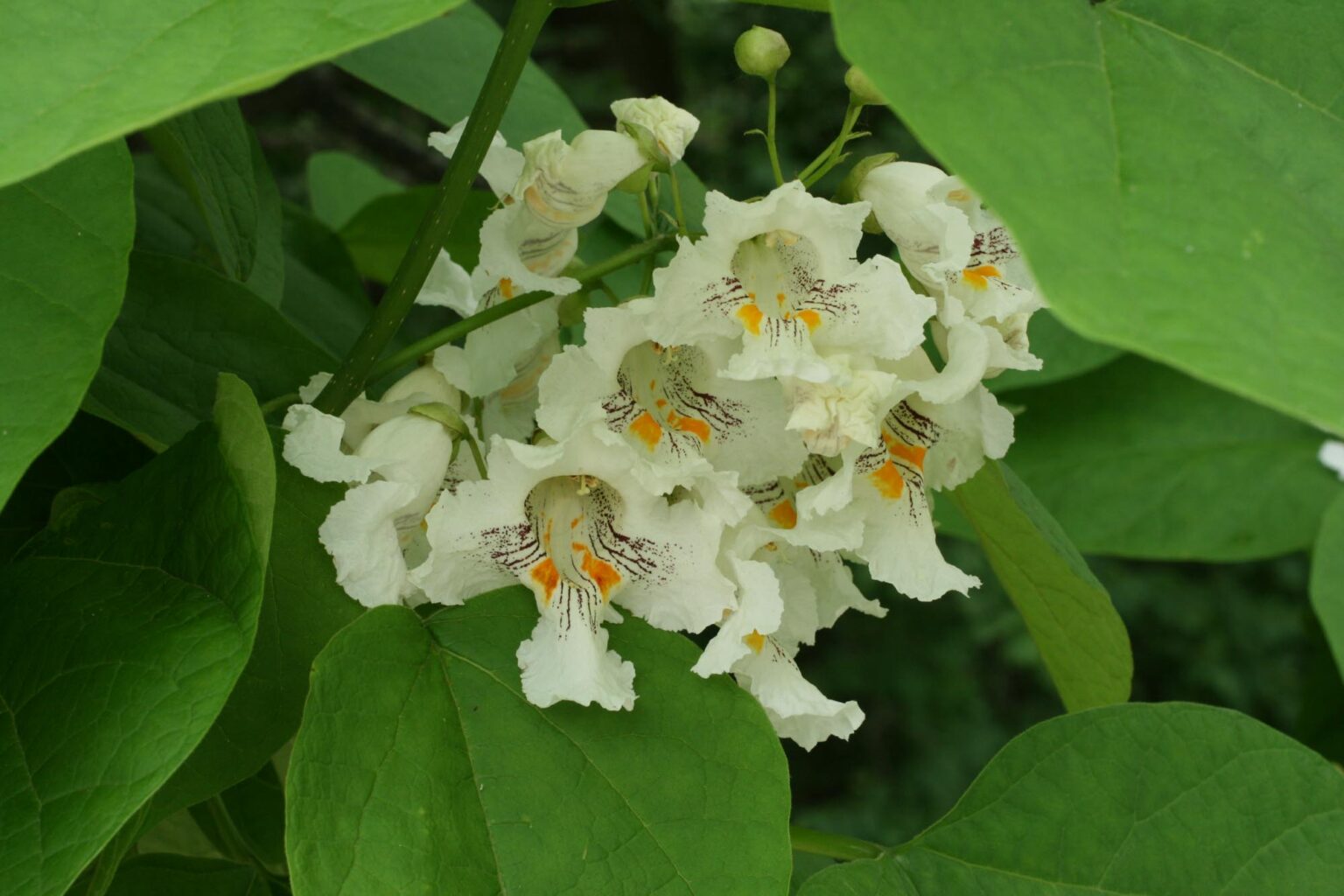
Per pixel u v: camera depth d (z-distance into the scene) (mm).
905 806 1743
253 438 414
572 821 416
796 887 562
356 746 410
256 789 551
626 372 441
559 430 430
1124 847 482
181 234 604
